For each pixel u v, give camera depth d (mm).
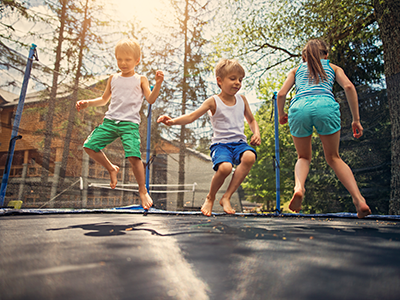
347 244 913
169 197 3836
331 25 6078
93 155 2186
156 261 667
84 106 2301
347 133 3891
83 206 3219
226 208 1816
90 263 640
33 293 460
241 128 2066
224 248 826
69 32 7801
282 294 471
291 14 7285
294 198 1723
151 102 2148
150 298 448
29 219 1861
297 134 1860
